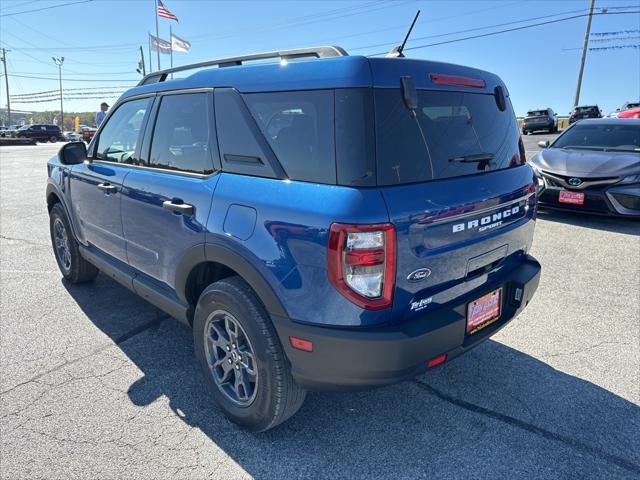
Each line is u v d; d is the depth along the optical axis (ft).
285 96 7.25
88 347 11.07
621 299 13.52
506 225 8.41
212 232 7.79
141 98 10.61
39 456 7.57
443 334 7.02
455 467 7.39
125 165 10.79
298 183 6.90
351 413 8.73
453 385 9.56
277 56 8.10
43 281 15.30
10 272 16.15
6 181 39.09
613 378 9.73
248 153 7.68
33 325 12.15
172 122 9.39
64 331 11.84
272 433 8.19
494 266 8.43
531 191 9.23
